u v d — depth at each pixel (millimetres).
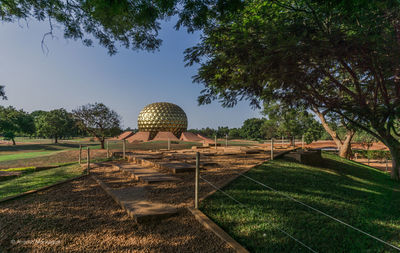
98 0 4145
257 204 4852
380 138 9539
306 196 5586
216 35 7887
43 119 50844
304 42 5281
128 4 4555
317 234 3842
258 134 58688
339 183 7320
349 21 5668
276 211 4574
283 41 4969
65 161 15000
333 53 5230
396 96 6438
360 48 5199
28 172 10922
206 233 3717
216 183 6137
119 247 3430
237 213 4422
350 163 14289
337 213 4738
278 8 7863
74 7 6695
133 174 7453
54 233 3881
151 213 4238
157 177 6891
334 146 40750
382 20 4883
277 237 3682
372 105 7746
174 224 4059
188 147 22203
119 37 7770
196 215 4230
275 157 10633
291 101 8422
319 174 8227
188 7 5215
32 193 6160
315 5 5914
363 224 4348
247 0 8125
